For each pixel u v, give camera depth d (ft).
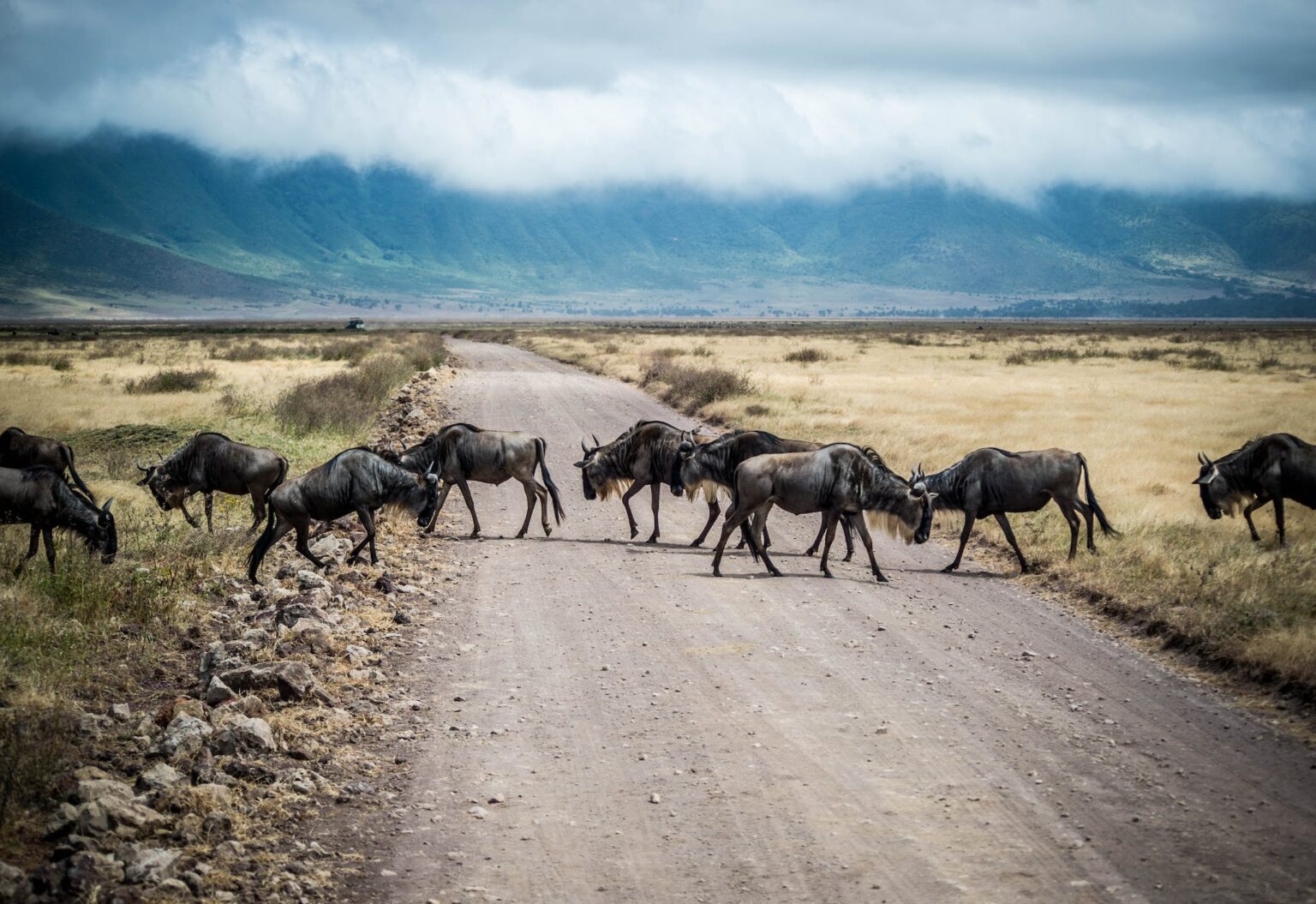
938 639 74.79
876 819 47.37
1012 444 167.22
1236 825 46.55
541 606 83.56
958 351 544.21
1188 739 56.39
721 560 101.60
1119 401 252.21
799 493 92.63
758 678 66.39
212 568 89.81
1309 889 41.14
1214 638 70.13
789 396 250.16
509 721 59.06
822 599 86.07
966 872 42.65
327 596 79.41
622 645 73.20
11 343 555.69
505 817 47.73
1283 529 104.83
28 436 105.60
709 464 105.19
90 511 84.89
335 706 59.93
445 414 215.10
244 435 167.22
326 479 90.43
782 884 41.93
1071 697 62.95
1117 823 46.85
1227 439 182.50
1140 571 88.58
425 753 54.65
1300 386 305.12
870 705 61.57
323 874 42.47
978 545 108.17
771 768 52.90
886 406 232.32
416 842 45.44
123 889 39.04
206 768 49.90
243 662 63.21
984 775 51.88
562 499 135.74
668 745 55.88
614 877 42.60
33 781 47.32
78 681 61.57
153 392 258.37
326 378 250.16
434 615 80.18
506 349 584.81
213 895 40.32
